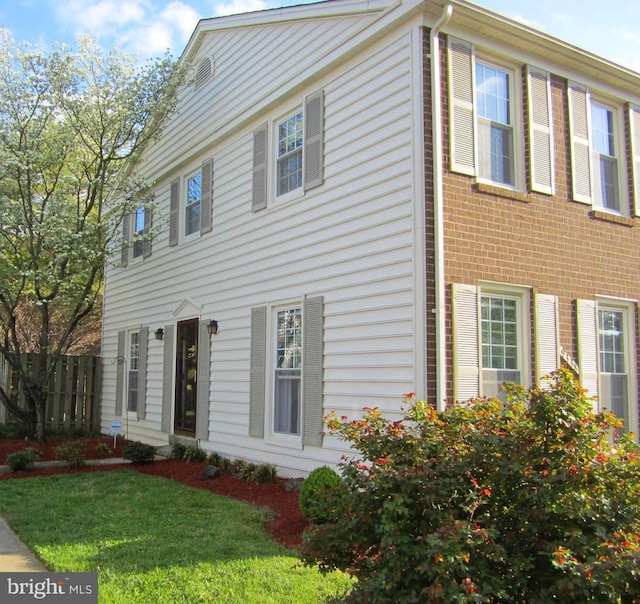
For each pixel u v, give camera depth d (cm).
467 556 273
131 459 1030
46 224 1127
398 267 702
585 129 856
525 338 751
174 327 1222
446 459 330
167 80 1191
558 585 274
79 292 1246
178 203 1254
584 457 303
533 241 770
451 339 677
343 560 344
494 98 778
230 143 1085
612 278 859
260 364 937
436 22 714
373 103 764
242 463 913
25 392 1281
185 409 1172
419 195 682
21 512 684
